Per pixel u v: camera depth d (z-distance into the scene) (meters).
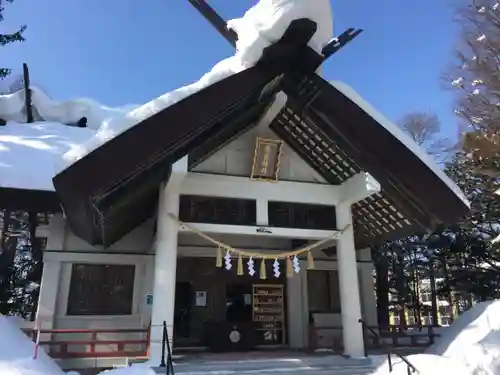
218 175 9.39
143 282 11.26
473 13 10.89
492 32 10.66
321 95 8.27
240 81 7.56
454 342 9.52
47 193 9.53
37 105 15.96
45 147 11.26
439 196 8.71
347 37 7.73
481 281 16.64
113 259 11.22
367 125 8.38
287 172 10.30
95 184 6.66
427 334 10.93
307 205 10.13
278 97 9.31
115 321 10.80
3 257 16.67
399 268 20.58
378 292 18.09
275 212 9.96
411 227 10.38
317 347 11.30
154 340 7.96
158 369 7.38
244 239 12.48
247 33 7.69
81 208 7.26
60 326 10.40
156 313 8.12
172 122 7.08
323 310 12.73
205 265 12.18
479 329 9.32
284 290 12.59
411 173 8.61
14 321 10.54
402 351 9.96
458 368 7.27
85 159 6.61
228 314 11.98
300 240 12.41
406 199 9.43
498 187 12.75
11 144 11.12
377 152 8.59
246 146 10.09
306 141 10.17
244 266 12.42
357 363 8.59
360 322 9.38
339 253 9.85
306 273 12.82
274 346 11.92
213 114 7.34
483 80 10.64
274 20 7.13
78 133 13.67
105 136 6.77
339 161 9.85
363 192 9.20
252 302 12.23
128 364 8.35
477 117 11.02
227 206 9.51
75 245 11.15
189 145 8.04
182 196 9.27
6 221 17.62
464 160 14.75
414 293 21.42
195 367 7.75
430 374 7.30
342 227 9.97
